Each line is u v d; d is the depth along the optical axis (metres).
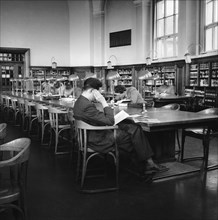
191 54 10.21
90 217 2.54
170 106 4.86
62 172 3.82
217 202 2.82
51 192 3.13
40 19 14.02
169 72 11.05
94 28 14.32
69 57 14.71
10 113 9.48
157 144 3.89
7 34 13.45
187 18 10.23
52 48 14.32
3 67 13.41
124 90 5.98
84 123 3.08
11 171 2.20
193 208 2.70
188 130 4.08
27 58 13.75
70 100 6.35
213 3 9.62
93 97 3.32
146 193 3.06
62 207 2.75
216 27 9.54
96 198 2.95
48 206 2.78
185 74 10.12
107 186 3.26
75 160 4.35
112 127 3.12
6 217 2.56
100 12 14.10
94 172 3.78
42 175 3.71
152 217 2.53
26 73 13.76
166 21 11.91
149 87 11.70
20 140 2.22
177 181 3.40
